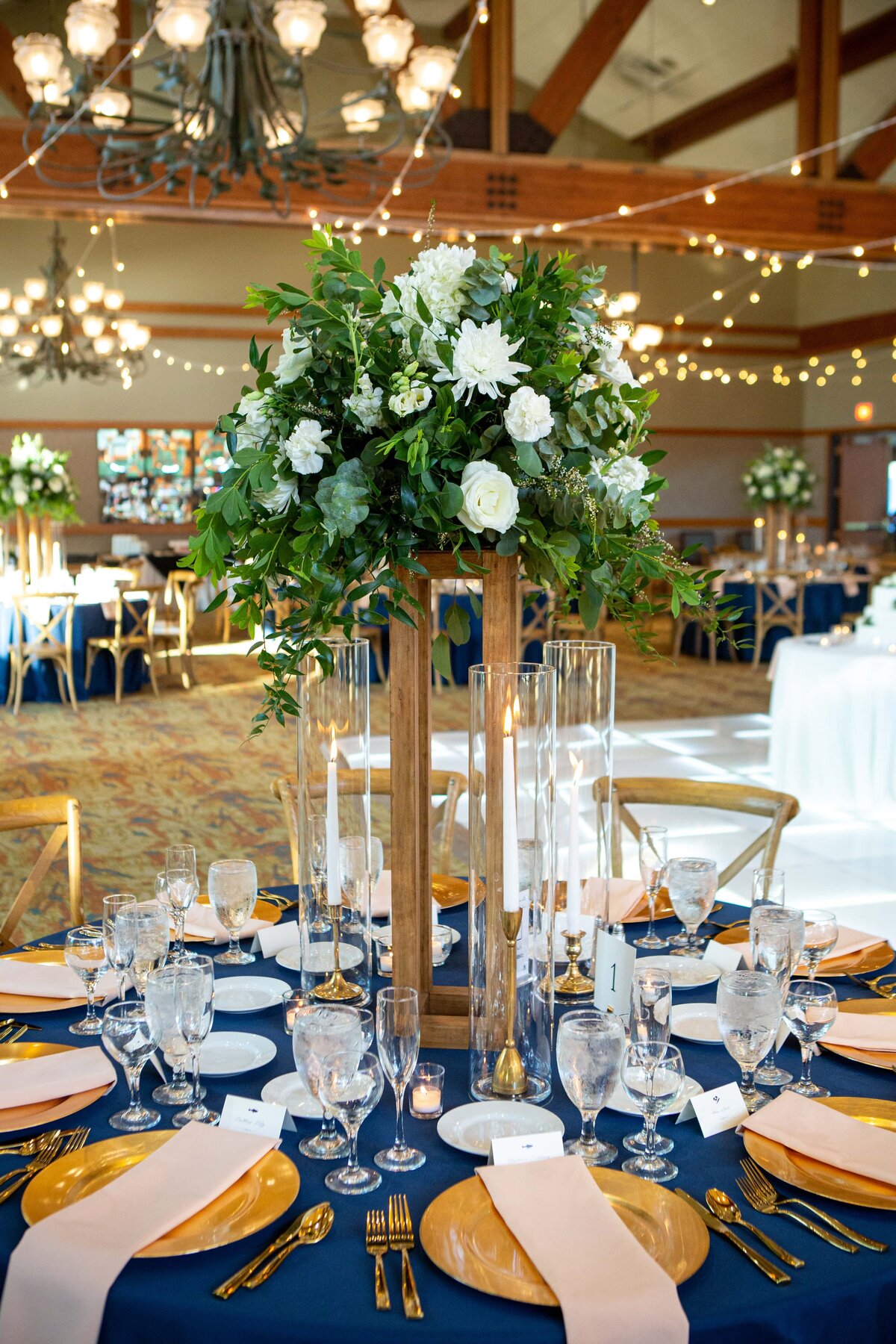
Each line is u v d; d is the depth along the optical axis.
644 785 2.64
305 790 1.53
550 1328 0.99
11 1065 1.44
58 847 2.36
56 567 8.90
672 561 1.49
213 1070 1.45
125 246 13.29
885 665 5.57
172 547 13.02
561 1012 1.57
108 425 13.48
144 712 8.18
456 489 1.35
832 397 15.70
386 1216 1.14
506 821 1.33
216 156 4.88
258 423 1.45
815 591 10.70
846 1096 1.41
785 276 15.87
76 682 8.71
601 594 1.50
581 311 1.47
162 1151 1.21
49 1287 1.04
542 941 1.36
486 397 1.41
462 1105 1.37
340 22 9.04
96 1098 1.39
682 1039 1.58
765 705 8.39
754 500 11.46
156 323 13.51
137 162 5.21
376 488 1.40
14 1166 1.25
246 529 1.47
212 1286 1.04
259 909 2.07
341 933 1.54
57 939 2.03
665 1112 1.26
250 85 4.70
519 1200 1.12
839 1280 1.05
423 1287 1.04
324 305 1.44
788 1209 1.17
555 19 8.69
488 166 8.59
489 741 1.34
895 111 9.71
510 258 1.46
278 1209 1.14
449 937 1.84
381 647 9.07
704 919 1.84
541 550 1.45
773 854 2.49
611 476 1.47
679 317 14.75
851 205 9.55
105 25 4.77
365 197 8.23
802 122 9.59
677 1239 1.09
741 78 9.52
